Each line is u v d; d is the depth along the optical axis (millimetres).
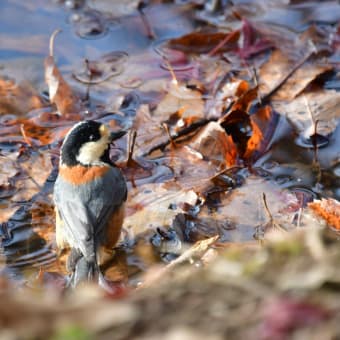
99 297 5480
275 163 12438
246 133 13234
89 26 16266
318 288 5203
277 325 4859
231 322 5027
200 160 12625
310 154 12578
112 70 15078
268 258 5770
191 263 9875
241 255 6012
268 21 16000
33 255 10820
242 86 13844
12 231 11297
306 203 11352
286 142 12844
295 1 16594
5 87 14680
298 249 5832
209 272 5715
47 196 12047
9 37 16047
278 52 15023
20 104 14281
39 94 14562
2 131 13562
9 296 5344
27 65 15305
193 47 15508
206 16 16375
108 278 10305
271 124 13156
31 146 13180
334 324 4828
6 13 16766
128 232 11164
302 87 13945
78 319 5125
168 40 15727
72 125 13727
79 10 16812
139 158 12773
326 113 13320
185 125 13344
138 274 10344
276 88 14016
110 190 10844
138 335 5039
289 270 5516
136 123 13641
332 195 11578
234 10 16422
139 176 12359
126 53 15508
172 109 13875
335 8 16328
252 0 16828
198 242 10172
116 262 10641
